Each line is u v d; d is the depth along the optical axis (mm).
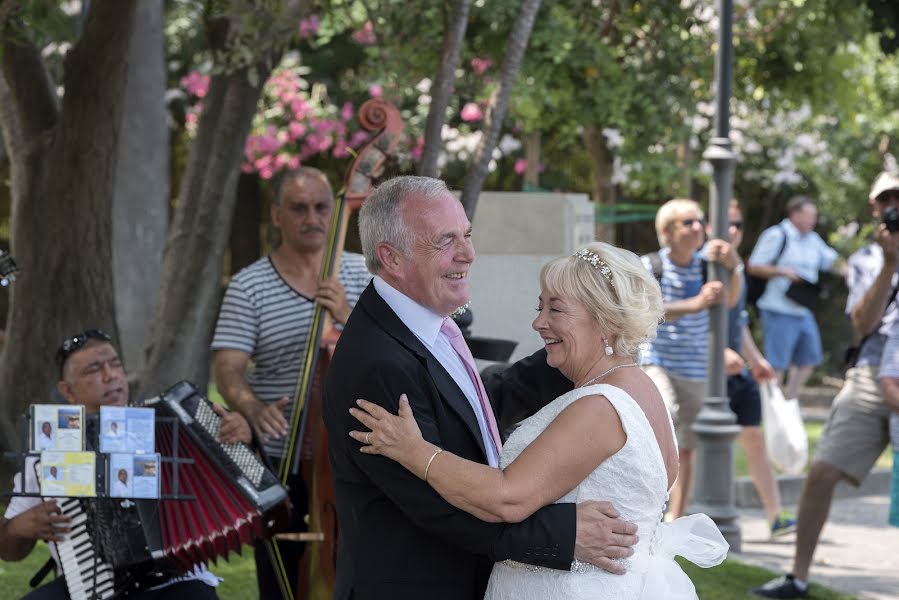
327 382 3340
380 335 3289
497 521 3113
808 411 14484
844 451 6316
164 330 7312
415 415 3213
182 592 4184
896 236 6059
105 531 3916
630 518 3166
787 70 10336
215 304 7391
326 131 13047
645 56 10305
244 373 4910
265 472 4055
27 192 7613
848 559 7520
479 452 3326
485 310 7277
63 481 3604
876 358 6254
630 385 3252
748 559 7484
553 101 10188
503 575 3250
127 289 10344
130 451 3648
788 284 12125
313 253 5059
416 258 3324
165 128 10602
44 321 7434
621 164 11547
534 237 7281
